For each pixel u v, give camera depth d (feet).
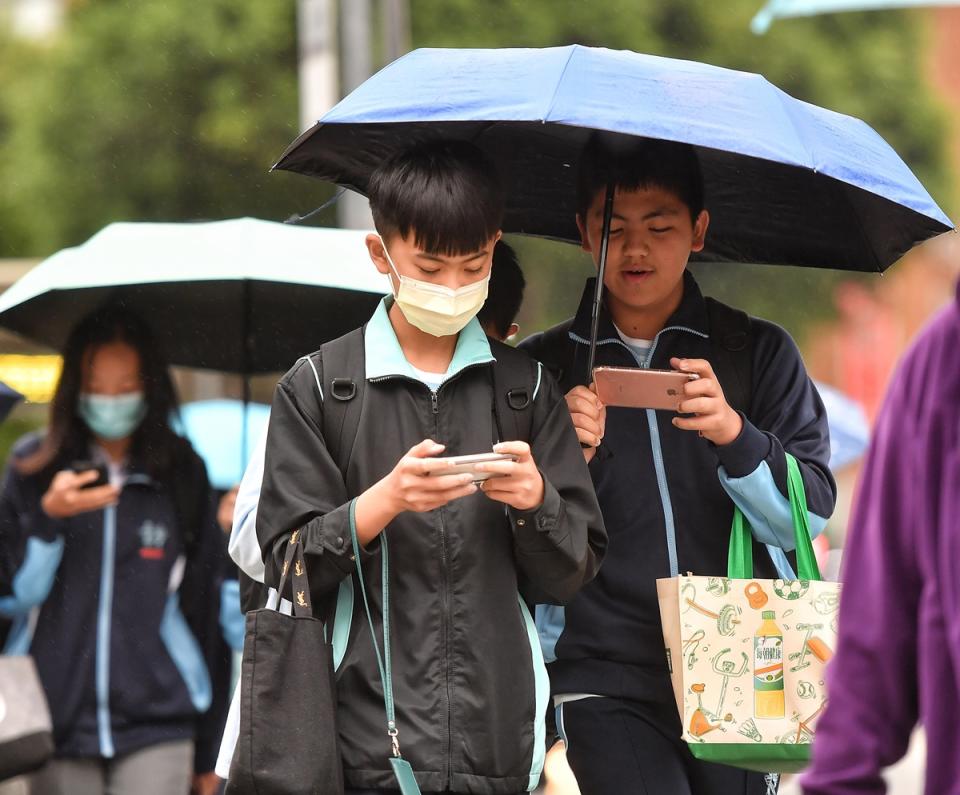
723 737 37.65
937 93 201.05
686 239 40.04
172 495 57.41
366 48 88.17
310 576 33.47
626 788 39.19
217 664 58.29
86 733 55.11
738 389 40.98
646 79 36.19
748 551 39.42
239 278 59.77
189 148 161.48
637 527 40.04
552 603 35.94
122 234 63.05
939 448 24.40
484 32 164.66
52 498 55.88
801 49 183.52
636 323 41.47
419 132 41.14
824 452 40.75
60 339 62.69
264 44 160.76
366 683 33.58
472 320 35.42
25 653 55.83
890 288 231.71
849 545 25.59
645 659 39.70
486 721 33.37
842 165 37.22
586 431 37.42
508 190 44.21
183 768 56.18
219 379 94.68
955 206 196.95
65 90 164.25
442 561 33.78
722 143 35.14
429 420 34.60
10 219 164.04
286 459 34.22
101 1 165.27
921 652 24.21
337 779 32.58
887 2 99.04
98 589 56.18
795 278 189.57
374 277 60.64
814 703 37.88
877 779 24.85
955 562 23.86
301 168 40.91
